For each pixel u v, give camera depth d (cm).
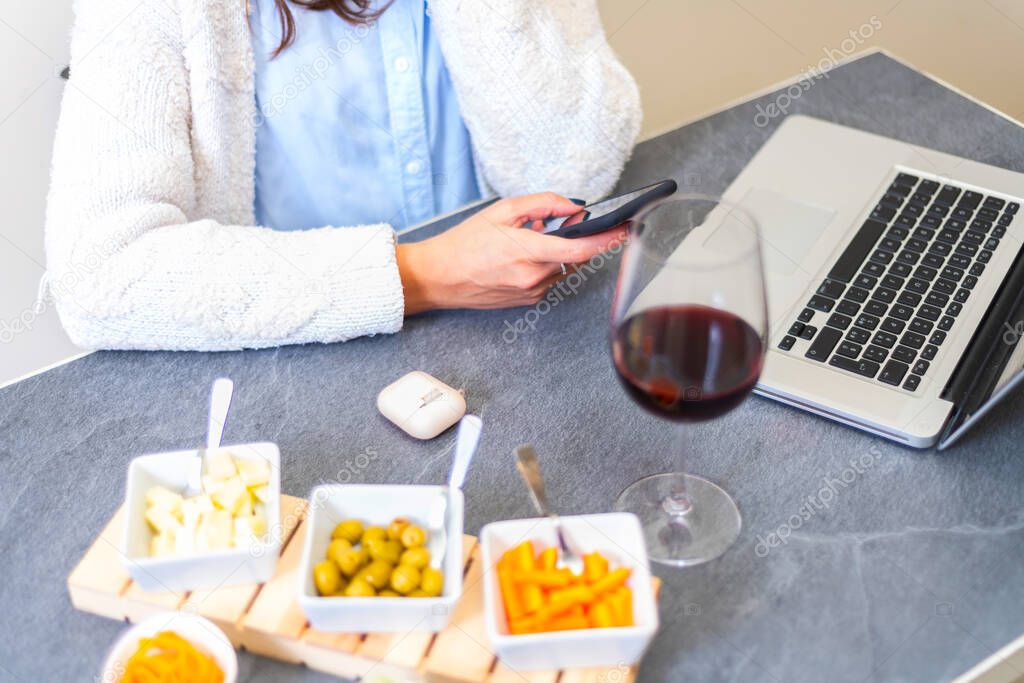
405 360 98
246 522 75
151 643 69
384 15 127
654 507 82
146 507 77
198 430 92
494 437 89
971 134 124
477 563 77
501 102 124
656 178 121
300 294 98
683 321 68
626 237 99
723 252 75
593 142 124
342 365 98
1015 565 77
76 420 93
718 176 119
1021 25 243
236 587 76
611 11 262
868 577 77
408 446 89
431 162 141
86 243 101
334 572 72
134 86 111
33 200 180
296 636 72
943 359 90
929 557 78
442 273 101
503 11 121
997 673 71
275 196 138
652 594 70
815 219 106
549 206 105
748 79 240
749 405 91
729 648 73
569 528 74
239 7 119
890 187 110
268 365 98
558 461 87
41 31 166
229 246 101
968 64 235
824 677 71
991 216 105
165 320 97
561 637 67
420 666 71
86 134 108
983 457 86
